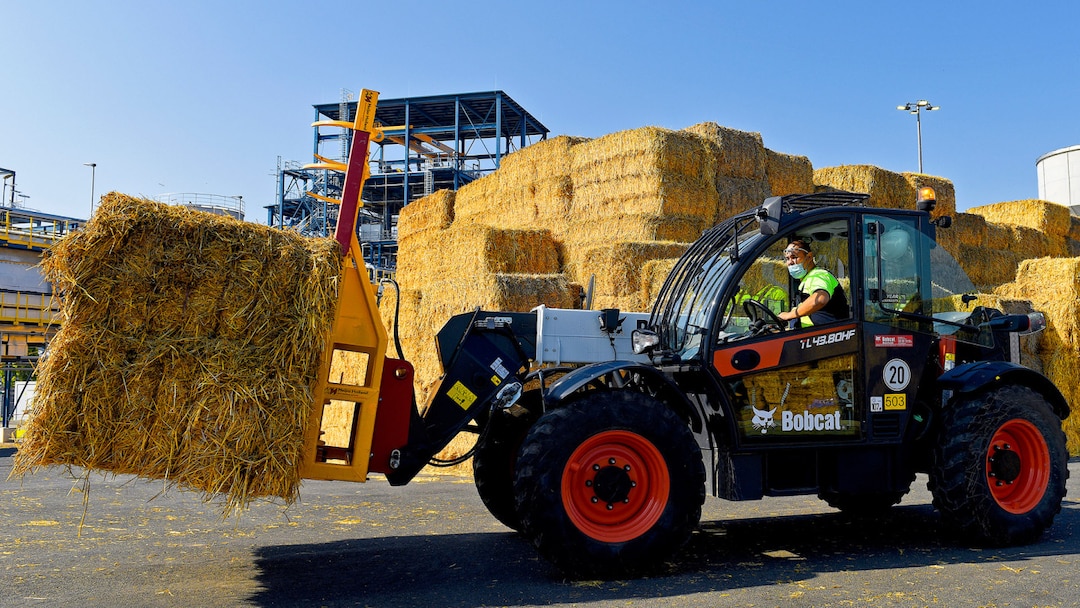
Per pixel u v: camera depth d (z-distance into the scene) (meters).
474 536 5.37
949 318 5.16
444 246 12.45
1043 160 27.08
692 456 4.30
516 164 13.52
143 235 3.73
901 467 4.98
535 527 4.06
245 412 3.74
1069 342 10.05
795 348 4.70
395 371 4.44
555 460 4.09
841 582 4.04
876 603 3.64
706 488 4.74
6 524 5.87
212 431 3.71
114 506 6.71
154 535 5.45
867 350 4.85
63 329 3.66
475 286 9.04
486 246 11.38
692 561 4.58
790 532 5.47
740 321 4.72
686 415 4.82
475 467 5.43
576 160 12.36
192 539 5.31
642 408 4.27
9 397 16.30
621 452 4.29
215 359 3.74
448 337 4.87
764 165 12.31
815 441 4.71
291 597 3.85
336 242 4.05
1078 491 7.06
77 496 7.32
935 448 4.89
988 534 4.80
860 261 4.91
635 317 5.20
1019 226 15.70
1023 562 4.45
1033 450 5.04
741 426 4.59
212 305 3.78
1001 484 4.98
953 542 5.05
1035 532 4.91
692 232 11.14
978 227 14.84
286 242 3.93
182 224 3.77
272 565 4.54
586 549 4.08
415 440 4.50
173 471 3.70
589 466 4.23
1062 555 4.65
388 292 10.36
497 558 4.67
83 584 4.12
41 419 3.61
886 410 4.86
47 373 3.63
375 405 4.23
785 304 4.97
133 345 3.69
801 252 4.85
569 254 12.14
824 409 4.76
